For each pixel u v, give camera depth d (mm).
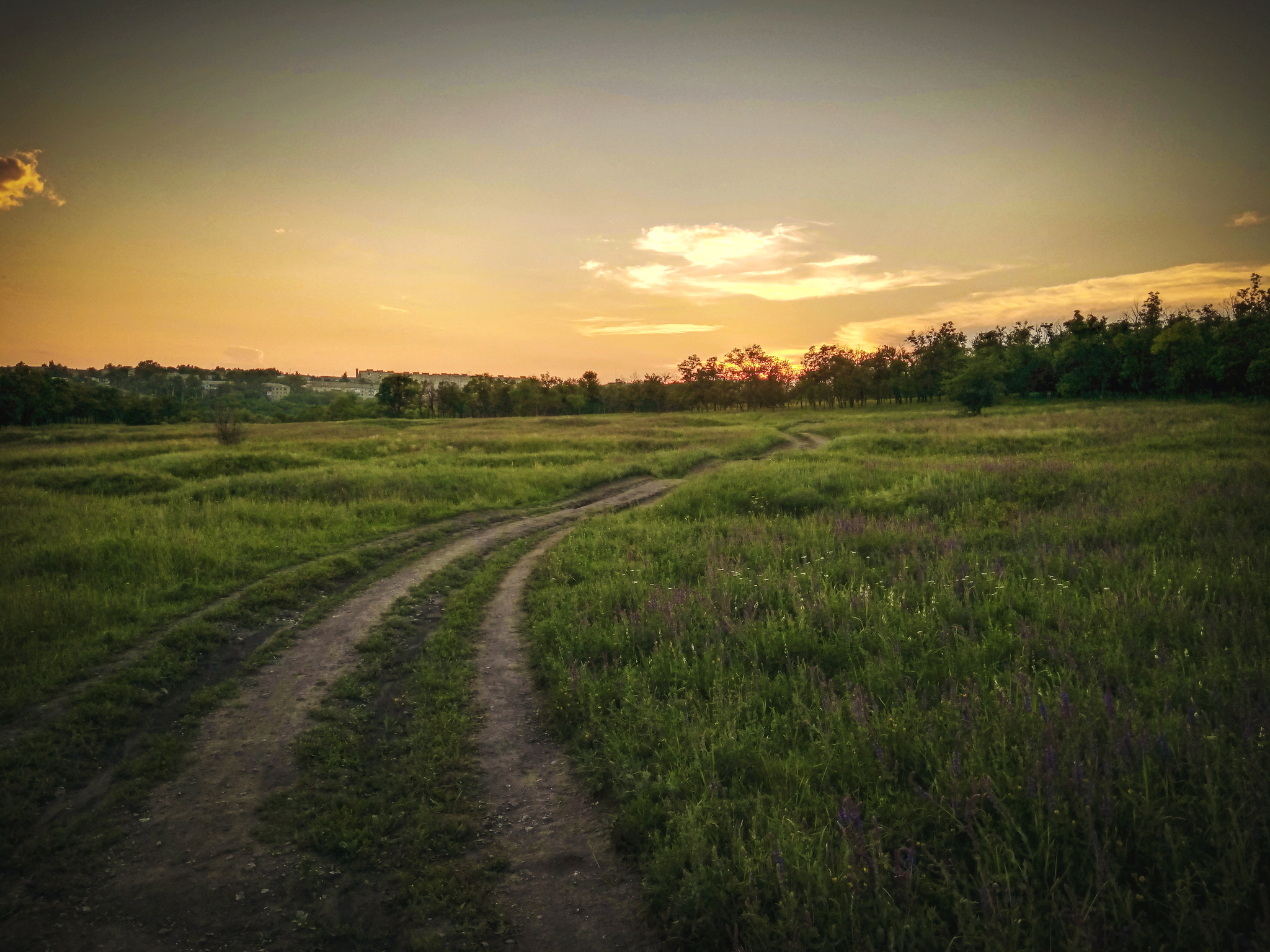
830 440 45094
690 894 3668
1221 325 65438
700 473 28891
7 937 3705
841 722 5195
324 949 3695
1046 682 5641
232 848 4586
